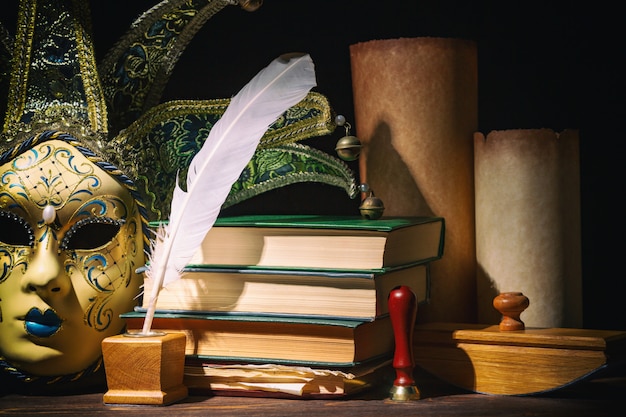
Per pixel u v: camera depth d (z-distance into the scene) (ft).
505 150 4.33
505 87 4.77
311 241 3.97
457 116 4.45
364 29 4.87
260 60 4.91
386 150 4.44
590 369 3.90
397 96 4.43
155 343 3.87
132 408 3.89
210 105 4.42
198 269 4.02
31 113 4.23
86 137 4.19
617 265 4.62
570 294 4.32
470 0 4.80
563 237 4.30
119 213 4.21
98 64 4.38
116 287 4.20
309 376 3.92
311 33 4.90
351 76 4.77
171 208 4.11
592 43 4.66
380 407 3.86
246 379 3.98
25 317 4.10
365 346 3.94
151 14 4.37
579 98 4.67
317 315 3.94
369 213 4.24
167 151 4.42
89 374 4.20
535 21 4.73
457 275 4.44
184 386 4.01
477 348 4.05
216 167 4.04
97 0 4.86
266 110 4.06
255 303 4.00
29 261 4.10
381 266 3.92
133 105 4.42
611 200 4.62
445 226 4.43
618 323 4.62
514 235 4.31
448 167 4.43
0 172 4.15
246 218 4.33
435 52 4.42
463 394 4.04
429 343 4.12
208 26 4.85
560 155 4.30
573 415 3.75
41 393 4.18
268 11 4.91
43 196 4.11
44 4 4.30
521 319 4.31
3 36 4.32
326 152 4.84
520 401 3.93
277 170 4.58
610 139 4.63
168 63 4.46
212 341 4.02
